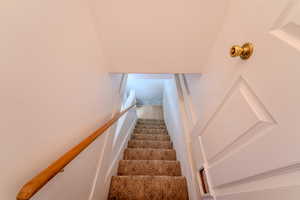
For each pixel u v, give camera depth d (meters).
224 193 0.81
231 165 0.73
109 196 1.51
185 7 0.91
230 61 0.81
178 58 1.17
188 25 0.98
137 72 1.32
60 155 0.63
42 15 0.50
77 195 0.82
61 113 0.63
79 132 0.81
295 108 0.41
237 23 0.75
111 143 1.55
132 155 2.25
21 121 0.43
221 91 0.89
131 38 1.07
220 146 0.86
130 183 1.60
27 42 0.44
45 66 0.52
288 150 0.42
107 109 1.33
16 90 0.41
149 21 0.98
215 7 0.90
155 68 1.24
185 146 1.64
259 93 0.56
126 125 2.55
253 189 0.57
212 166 0.97
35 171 0.48
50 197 0.57
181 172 1.85
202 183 1.18
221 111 0.87
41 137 0.51
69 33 0.68
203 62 1.17
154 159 2.21
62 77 0.63
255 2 0.61
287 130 0.43
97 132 0.87
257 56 0.57
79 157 0.83
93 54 0.97
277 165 0.46
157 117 4.96
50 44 0.55
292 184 0.41
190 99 1.66
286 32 0.46
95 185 1.10
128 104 2.70
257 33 0.58
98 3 0.91
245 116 0.64
